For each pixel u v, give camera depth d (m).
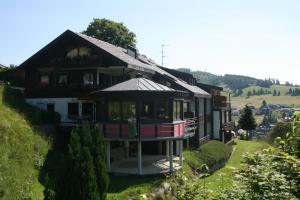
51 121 29.41
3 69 39.16
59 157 24.53
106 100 25.39
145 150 32.69
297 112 7.71
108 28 54.47
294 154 7.65
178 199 8.36
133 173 24.59
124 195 19.95
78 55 32.66
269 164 7.70
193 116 36.34
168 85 35.41
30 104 32.53
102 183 15.66
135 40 57.59
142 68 32.56
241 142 55.81
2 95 29.55
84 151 14.74
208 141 42.69
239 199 7.52
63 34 31.86
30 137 23.45
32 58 33.16
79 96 32.25
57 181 14.88
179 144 29.34
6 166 18.38
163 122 25.59
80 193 14.41
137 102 24.75
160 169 25.84
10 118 24.23
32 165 21.14
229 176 9.11
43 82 34.44
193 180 8.73
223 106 49.53
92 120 30.14
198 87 46.62
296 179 7.26
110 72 33.84
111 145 29.23
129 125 24.55
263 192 7.28
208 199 8.09
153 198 20.28
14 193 16.69
